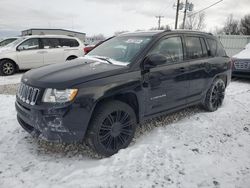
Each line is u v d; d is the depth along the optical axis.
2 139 3.58
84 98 2.84
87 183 2.62
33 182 2.63
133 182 2.68
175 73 3.92
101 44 4.56
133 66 3.38
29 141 3.54
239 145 3.64
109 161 3.08
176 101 4.11
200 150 3.44
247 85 8.30
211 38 5.08
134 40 3.95
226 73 5.33
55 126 2.80
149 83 3.52
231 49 19.20
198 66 4.44
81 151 3.31
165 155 3.26
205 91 4.81
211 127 4.27
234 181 2.77
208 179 2.79
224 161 3.17
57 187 2.54
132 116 3.38
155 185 2.64
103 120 3.05
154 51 3.70
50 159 3.10
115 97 3.25
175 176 2.82
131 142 3.61
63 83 2.84
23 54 9.92
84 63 3.62
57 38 10.59
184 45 4.27
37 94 2.88
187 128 4.18
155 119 4.52
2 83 8.08
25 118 3.07
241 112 5.16
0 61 9.64
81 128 2.89
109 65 3.44
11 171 2.81
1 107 5.03
